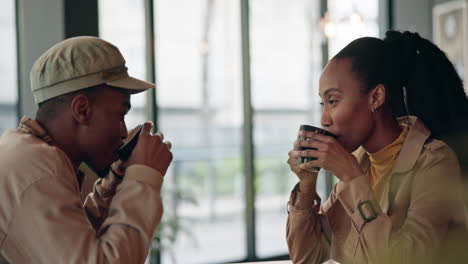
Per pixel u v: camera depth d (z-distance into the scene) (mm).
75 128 1037
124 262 922
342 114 1115
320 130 1128
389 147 1153
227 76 4195
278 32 4410
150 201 993
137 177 1014
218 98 4203
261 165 4465
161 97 3951
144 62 3598
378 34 4812
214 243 4301
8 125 3080
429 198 1049
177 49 3992
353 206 1101
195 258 4180
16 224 914
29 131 1023
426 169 1074
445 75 1189
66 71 1012
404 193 1108
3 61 3031
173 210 4074
